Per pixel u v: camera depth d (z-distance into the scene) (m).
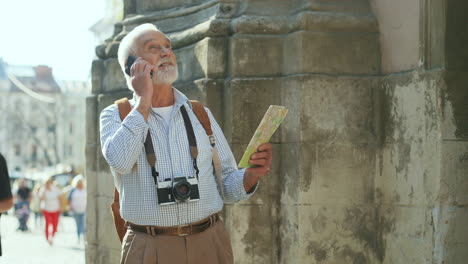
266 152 3.64
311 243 5.45
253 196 5.61
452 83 5.00
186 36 6.00
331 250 5.50
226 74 5.75
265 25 5.68
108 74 7.02
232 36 5.70
